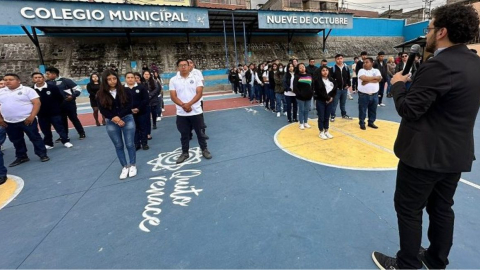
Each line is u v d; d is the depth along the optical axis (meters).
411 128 1.49
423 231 2.22
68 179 3.75
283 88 6.73
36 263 2.06
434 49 1.48
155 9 14.20
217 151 4.62
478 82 1.31
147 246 2.19
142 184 3.44
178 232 2.36
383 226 2.29
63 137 5.43
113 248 2.19
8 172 4.14
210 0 22.00
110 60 16.31
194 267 1.92
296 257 1.96
